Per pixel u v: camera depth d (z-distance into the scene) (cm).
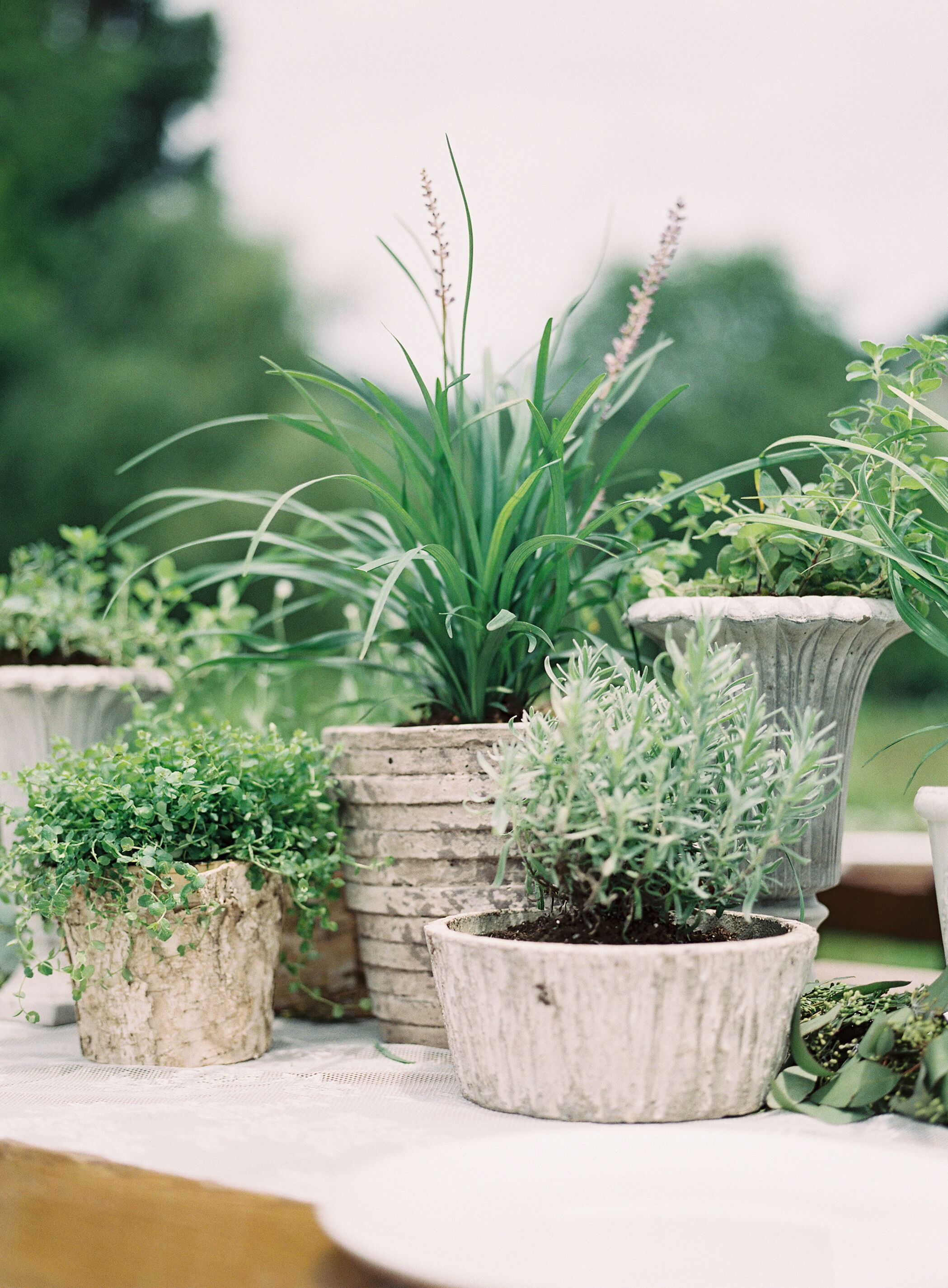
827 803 88
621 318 935
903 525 103
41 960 130
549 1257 50
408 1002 105
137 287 849
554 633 114
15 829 104
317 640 122
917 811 92
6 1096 87
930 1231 53
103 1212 60
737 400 909
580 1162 59
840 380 939
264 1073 95
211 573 129
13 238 814
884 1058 80
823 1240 52
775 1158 59
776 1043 79
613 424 888
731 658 83
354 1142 73
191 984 99
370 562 102
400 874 104
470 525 107
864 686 111
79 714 134
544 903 94
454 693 117
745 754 81
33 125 812
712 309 943
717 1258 50
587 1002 75
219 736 114
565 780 80
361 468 115
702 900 83
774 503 109
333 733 111
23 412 805
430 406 104
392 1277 44
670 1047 75
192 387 817
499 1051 79
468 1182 56
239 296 843
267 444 799
